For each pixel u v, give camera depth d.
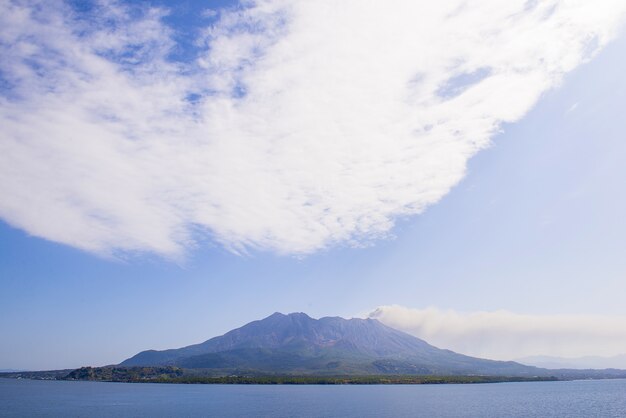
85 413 187.88
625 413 182.88
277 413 187.38
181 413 188.00
